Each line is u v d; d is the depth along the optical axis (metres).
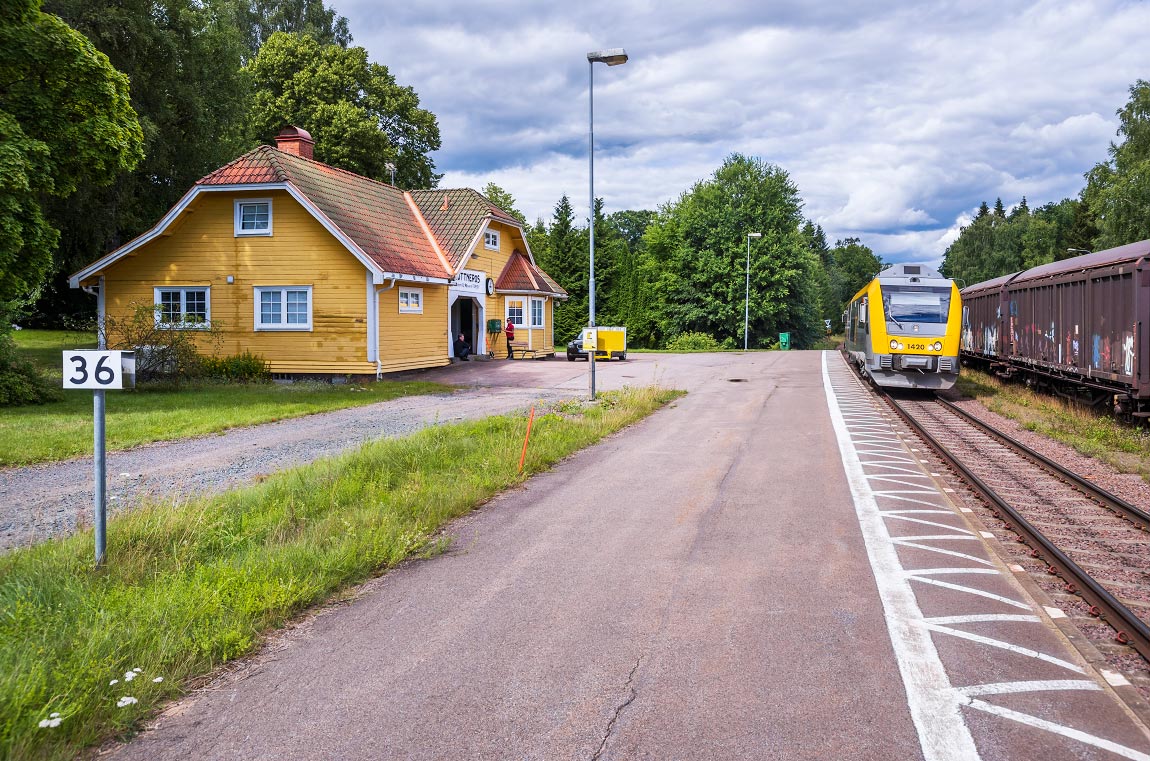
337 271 23.92
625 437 13.30
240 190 23.89
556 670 4.46
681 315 64.50
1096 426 14.31
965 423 16.19
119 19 27.52
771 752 3.58
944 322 20.59
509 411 16.42
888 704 4.04
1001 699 4.10
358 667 4.55
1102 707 4.04
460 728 3.83
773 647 4.74
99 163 16.84
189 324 23.42
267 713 4.02
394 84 49.00
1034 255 89.12
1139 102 44.09
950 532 7.39
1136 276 13.61
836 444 12.48
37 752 3.57
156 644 4.59
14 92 15.78
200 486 9.45
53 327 41.38
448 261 28.78
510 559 6.61
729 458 11.23
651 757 3.55
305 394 19.39
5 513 8.30
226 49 34.69
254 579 5.65
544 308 36.88
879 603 5.48
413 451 10.60
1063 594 5.94
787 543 6.97
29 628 4.75
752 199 62.66
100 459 6.11
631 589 5.82
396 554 6.56
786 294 62.72
